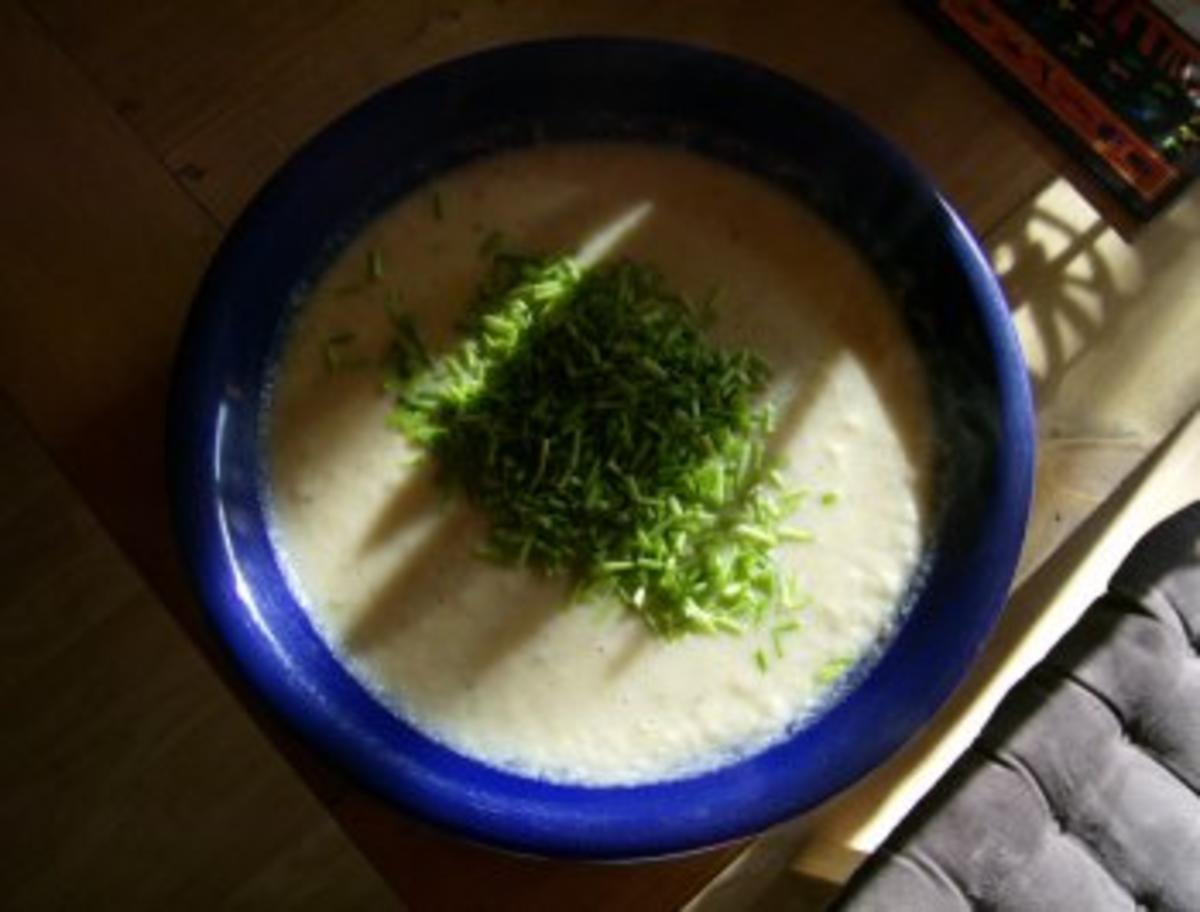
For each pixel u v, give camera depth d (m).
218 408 0.34
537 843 0.30
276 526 0.36
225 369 0.34
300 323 0.38
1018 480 0.33
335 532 0.36
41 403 0.37
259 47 0.41
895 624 0.35
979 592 0.33
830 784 0.31
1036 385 0.38
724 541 0.36
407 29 0.42
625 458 0.37
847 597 0.36
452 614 0.36
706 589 0.36
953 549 0.35
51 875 0.62
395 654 0.35
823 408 0.38
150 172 0.39
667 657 0.36
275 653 0.32
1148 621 0.43
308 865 0.63
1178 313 0.39
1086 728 0.42
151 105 0.40
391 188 0.38
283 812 0.63
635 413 0.37
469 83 0.37
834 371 0.38
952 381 0.37
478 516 0.37
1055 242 0.40
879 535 0.37
